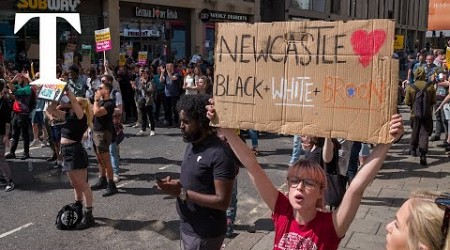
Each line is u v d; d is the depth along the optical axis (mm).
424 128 8867
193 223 3129
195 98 3092
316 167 2469
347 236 5148
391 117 1964
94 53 19219
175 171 8461
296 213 2523
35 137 10531
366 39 1994
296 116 2184
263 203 6762
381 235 5188
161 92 14164
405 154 9680
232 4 26844
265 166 8891
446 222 1659
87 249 5160
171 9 23172
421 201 1767
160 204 6641
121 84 14422
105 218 6078
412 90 8953
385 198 6617
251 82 2297
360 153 7094
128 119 14586
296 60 2168
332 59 2076
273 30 2225
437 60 12883
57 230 5680
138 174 8227
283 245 2498
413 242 1728
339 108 2070
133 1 20672
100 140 6898
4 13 16453
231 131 2602
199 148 3117
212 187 3059
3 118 7180
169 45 23281
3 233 5566
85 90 11773
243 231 5648
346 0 41219
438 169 8406
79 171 5609
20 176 8086
